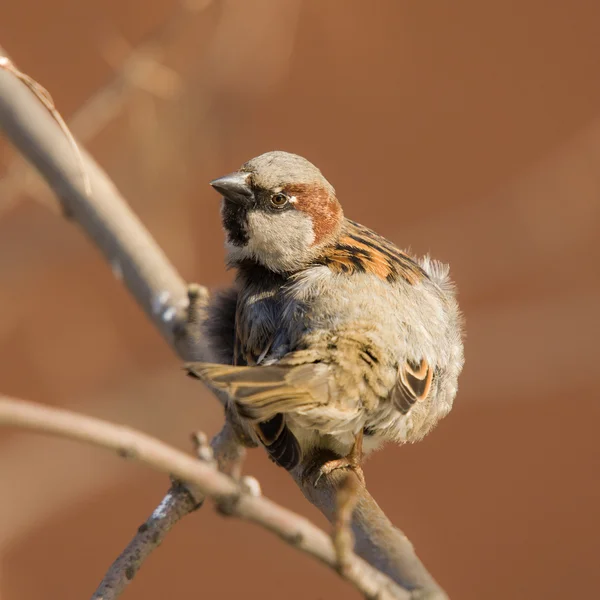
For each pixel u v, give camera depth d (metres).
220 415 13.74
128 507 13.93
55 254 14.13
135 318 14.93
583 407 14.73
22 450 13.51
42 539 13.60
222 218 6.18
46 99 5.10
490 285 15.06
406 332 5.48
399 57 16.16
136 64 8.66
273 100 15.55
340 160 15.81
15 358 14.54
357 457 5.47
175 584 14.08
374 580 3.39
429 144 16.00
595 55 16.31
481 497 14.72
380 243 6.23
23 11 15.08
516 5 16.48
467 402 14.80
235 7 12.25
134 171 12.22
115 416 13.93
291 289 5.66
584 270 15.14
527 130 16.03
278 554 14.24
